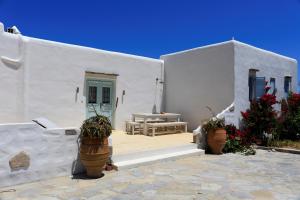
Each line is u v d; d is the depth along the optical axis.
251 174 7.09
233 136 10.29
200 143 9.72
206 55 12.40
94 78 11.53
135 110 12.85
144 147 8.77
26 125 5.86
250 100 12.23
